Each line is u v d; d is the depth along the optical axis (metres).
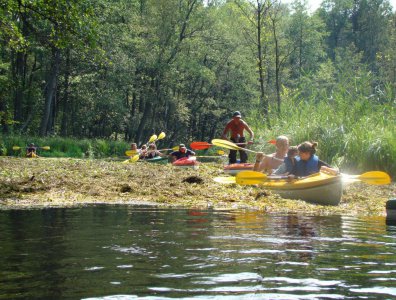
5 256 3.75
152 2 41.59
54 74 35.03
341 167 14.03
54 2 17.50
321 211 7.34
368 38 78.19
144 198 8.63
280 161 10.16
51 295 2.74
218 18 45.22
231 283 3.02
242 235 4.81
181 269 3.35
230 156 15.59
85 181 10.56
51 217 6.13
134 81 42.19
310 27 54.28
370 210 7.60
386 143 13.64
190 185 10.23
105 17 33.78
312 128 15.34
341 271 3.37
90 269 3.33
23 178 10.52
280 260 3.68
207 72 43.25
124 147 33.56
